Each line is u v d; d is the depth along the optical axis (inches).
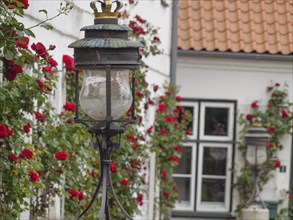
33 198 299.3
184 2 700.0
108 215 218.8
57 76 287.6
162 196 573.6
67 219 331.0
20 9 230.4
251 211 642.8
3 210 248.1
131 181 416.8
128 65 213.3
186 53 668.1
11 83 244.1
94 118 216.8
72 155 312.7
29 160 255.3
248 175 674.8
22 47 234.5
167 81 614.5
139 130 475.8
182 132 571.5
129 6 473.4
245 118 682.8
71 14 346.9
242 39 677.3
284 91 682.2
